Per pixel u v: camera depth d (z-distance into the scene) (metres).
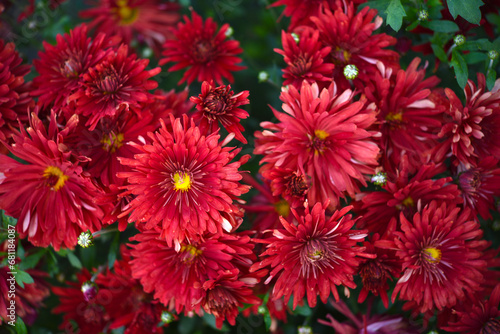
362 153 0.36
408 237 0.36
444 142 0.38
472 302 0.39
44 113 0.38
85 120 0.37
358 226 0.38
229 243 0.37
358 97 0.39
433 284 0.37
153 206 0.35
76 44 0.38
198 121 0.37
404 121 0.38
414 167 0.38
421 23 0.39
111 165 0.37
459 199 0.37
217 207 0.35
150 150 0.35
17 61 0.39
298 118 0.36
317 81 0.38
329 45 0.39
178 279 0.37
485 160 0.38
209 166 0.35
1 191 0.36
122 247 0.40
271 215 0.39
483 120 0.38
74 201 0.36
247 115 0.36
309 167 0.36
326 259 0.36
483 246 0.38
